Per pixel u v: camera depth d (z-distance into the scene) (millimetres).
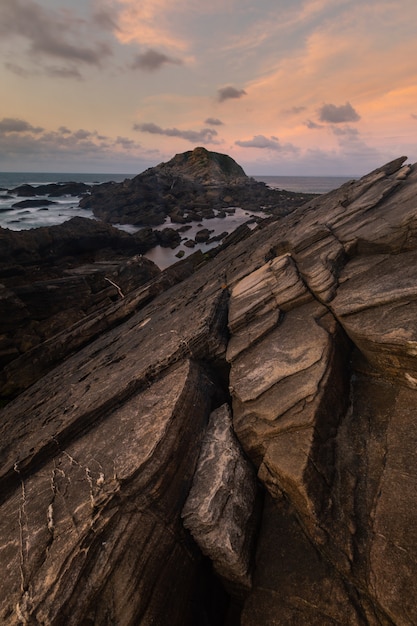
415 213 11984
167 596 8203
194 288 21266
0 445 13148
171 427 10180
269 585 8086
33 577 7371
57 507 8742
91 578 7426
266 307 13602
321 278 12695
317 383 9969
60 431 11008
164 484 9203
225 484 9430
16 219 77125
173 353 12852
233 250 26750
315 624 7148
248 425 10328
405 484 8055
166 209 94125
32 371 21859
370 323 10336
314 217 17484
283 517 9070
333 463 9062
